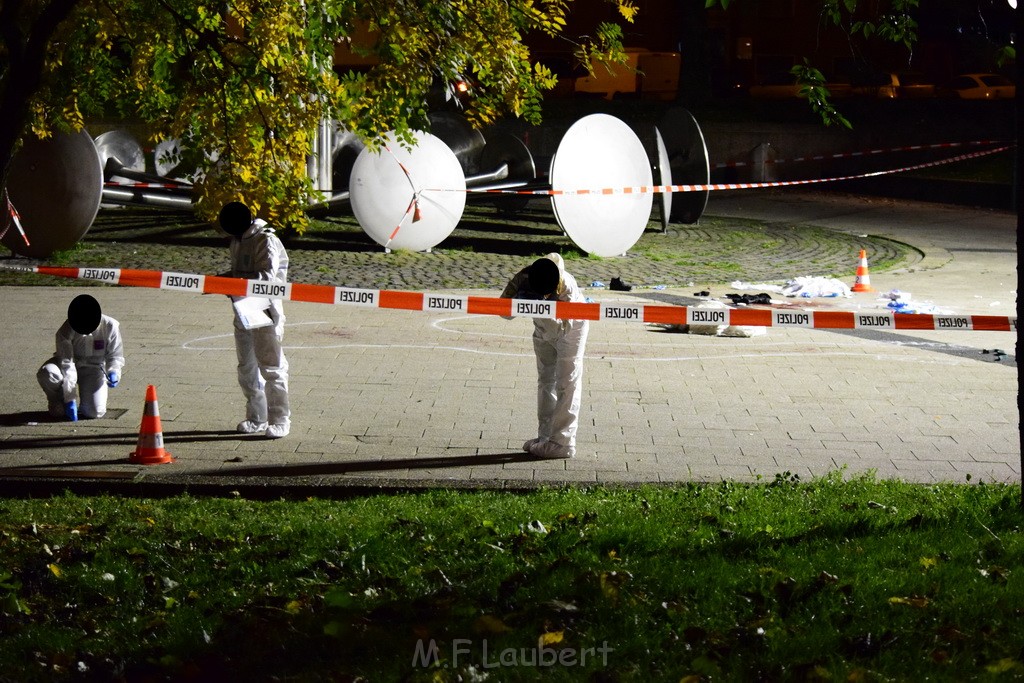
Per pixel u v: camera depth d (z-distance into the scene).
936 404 10.23
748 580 5.48
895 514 6.71
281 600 5.35
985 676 4.40
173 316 13.73
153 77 9.23
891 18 8.09
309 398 10.26
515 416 9.74
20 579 5.70
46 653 4.82
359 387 10.66
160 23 8.84
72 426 9.30
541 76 8.97
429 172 19.20
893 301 15.47
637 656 4.67
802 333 13.34
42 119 9.27
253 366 9.06
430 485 7.83
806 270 18.53
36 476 7.96
